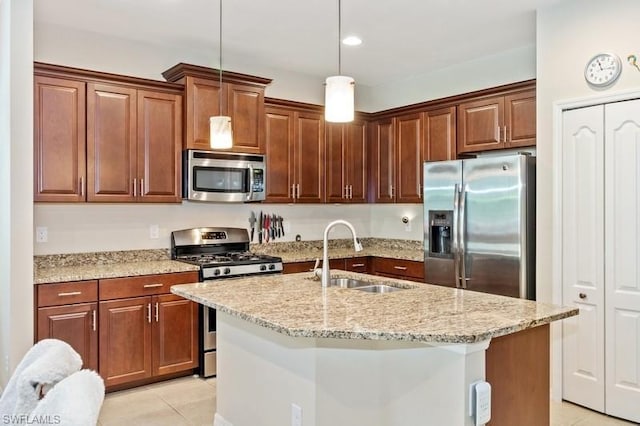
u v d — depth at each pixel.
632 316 3.05
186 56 4.40
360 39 4.08
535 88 3.89
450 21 3.68
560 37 3.35
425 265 4.28
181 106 4.03
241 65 4.72
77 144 3.56
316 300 2.35
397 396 2.13
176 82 4.10
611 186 3.13
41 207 3.72
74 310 3.28
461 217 3.87
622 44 3.06
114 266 3.81
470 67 4.71
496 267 3.67
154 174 3.90
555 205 3.37
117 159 3.73
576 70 3.27
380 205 5.71
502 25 3.76
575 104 3.27
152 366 3.60
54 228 3.78
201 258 4.19
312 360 2.18
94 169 3.63
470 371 1.88
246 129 4.29
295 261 4.45
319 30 3.88
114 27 3.81
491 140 4.21
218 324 2.90
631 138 3.03
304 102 5.13
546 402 2.24
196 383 3.71
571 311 2.14
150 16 3.59
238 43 4.19
